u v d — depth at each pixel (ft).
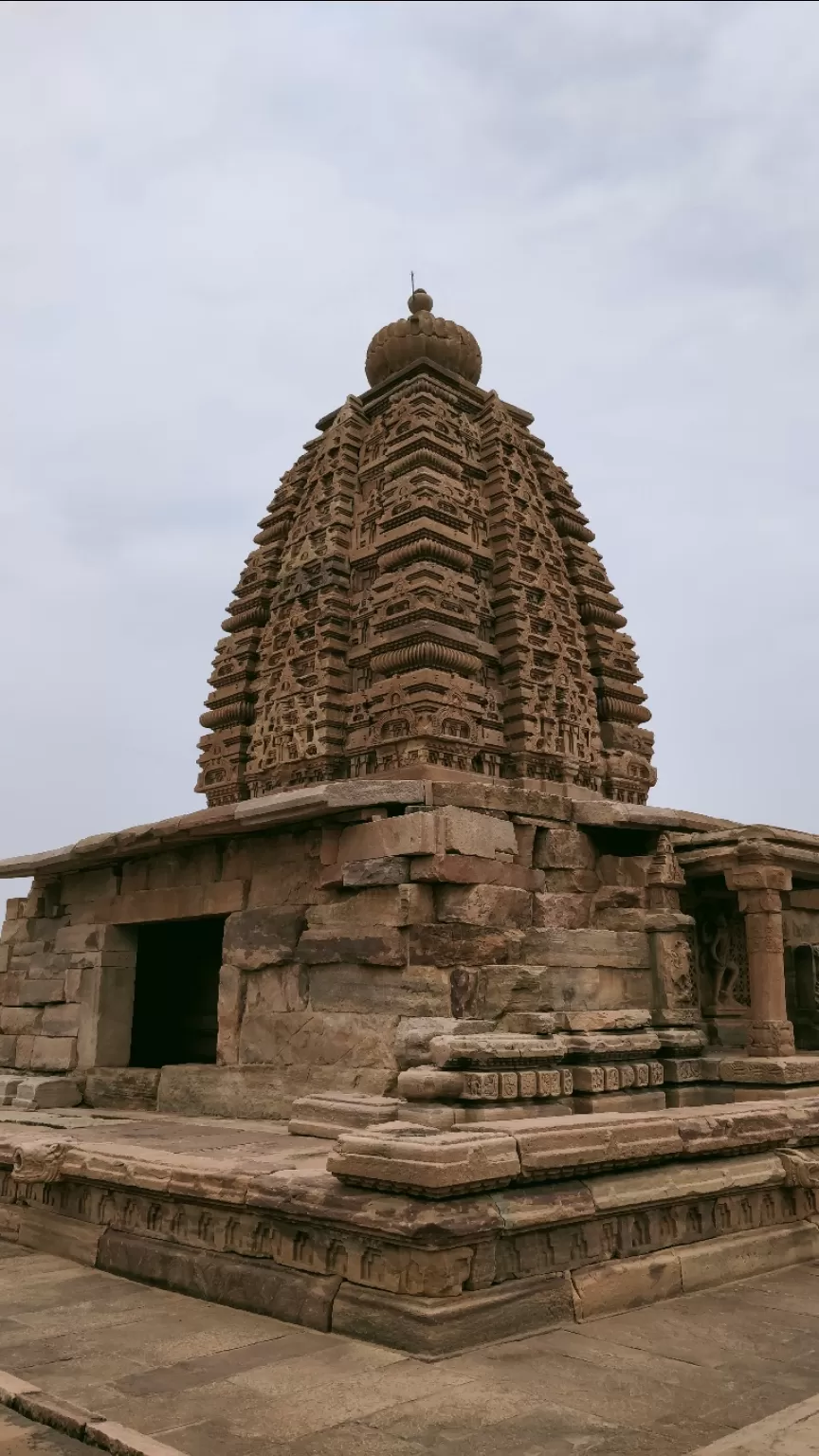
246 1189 25.95
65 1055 52.75
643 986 42.42
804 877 45.88
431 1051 33.68
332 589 51.96
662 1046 40.96
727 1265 28.63
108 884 53.42
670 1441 17.51
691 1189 28.37
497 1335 22.48
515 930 39.17
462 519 50.85
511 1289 23.34
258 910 43.62
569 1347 22.29
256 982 43.45
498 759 48.32
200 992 56.90
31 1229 32.60
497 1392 19.52
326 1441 17.39
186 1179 27.50
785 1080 38.52
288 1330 23.39
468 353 59.82
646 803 55.26
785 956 48.62
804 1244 31.50
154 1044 57.67
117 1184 29.43
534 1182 25.07
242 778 54.70
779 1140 32.40
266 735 53.21
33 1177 31.35
